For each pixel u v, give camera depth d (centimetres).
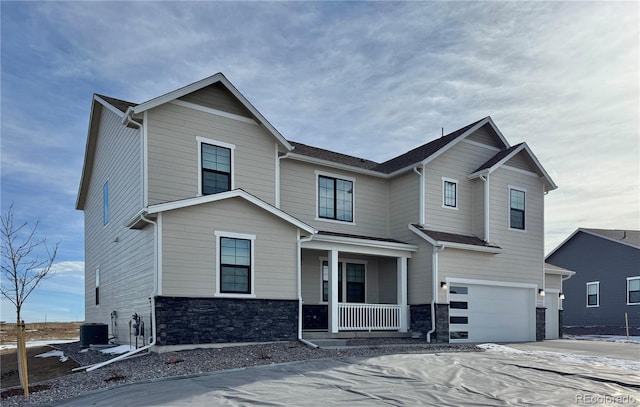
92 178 1834
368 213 1658
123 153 1340
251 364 894
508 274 1653
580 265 2728
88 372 896
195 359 923
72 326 2967
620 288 2473
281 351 1048
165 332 1006
